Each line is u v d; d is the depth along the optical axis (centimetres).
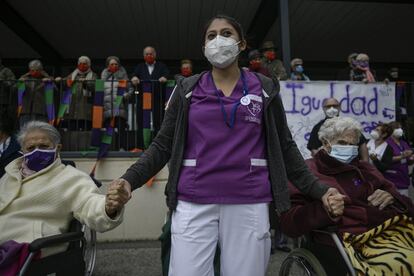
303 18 816
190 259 159
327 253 236
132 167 172
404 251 219
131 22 815
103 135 520
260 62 526
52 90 525
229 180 160
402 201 251
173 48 978
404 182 499
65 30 850
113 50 982
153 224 508
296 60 604
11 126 405
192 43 946
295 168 189
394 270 211
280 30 621
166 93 541
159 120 537
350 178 262
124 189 156
